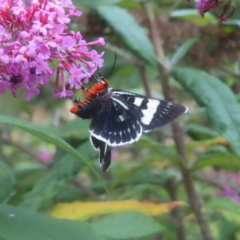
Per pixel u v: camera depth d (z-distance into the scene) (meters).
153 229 0.24
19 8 0.21
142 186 0.33
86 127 0.28
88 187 0.31
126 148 0.43
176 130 0.29
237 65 0.33
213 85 0.27
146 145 0.27
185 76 0.27
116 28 0.29
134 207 0.26
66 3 0.21
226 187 0.33
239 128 0.26
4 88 0.21
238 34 0.30
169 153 0.27
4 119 0.20
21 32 0.20
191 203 0.28
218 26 0.30
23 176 0.30
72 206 0.26
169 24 0.31
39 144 0.49
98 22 0.31
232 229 0.33
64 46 0.21
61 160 0.27
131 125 0.24
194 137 0.31
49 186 0.26
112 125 0.23
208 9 0.22
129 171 0.29
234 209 0.31
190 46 0.29
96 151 0.27
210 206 0.31
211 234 0.28
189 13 0.32
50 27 0.21
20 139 0.49
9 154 0.45
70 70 0.21
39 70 0.20
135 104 0.24
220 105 0.26
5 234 0.20
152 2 0.33
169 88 0.29
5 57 0.20
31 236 0.20
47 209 0.29
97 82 0.23
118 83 0.44
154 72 0.36
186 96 0.40
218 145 0.29
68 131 0.28
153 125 0.24
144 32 0.29
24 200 0.26
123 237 0.24
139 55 0.28
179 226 0.31
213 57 0.31
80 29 0.31
